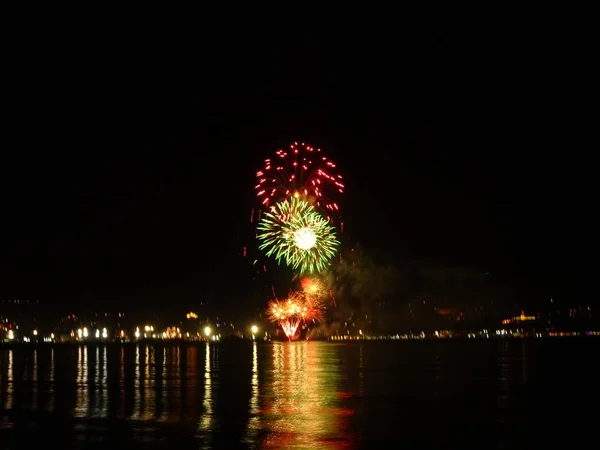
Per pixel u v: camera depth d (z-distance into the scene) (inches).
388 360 2352.4
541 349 3056.1
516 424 1013.2
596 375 1708.9
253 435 933.2
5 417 1090.1
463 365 2082.9
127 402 1258.6
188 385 1549.0
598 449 852.6
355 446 864.9
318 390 1429.6
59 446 869.8
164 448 855.1
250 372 1893.5
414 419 1055.0
